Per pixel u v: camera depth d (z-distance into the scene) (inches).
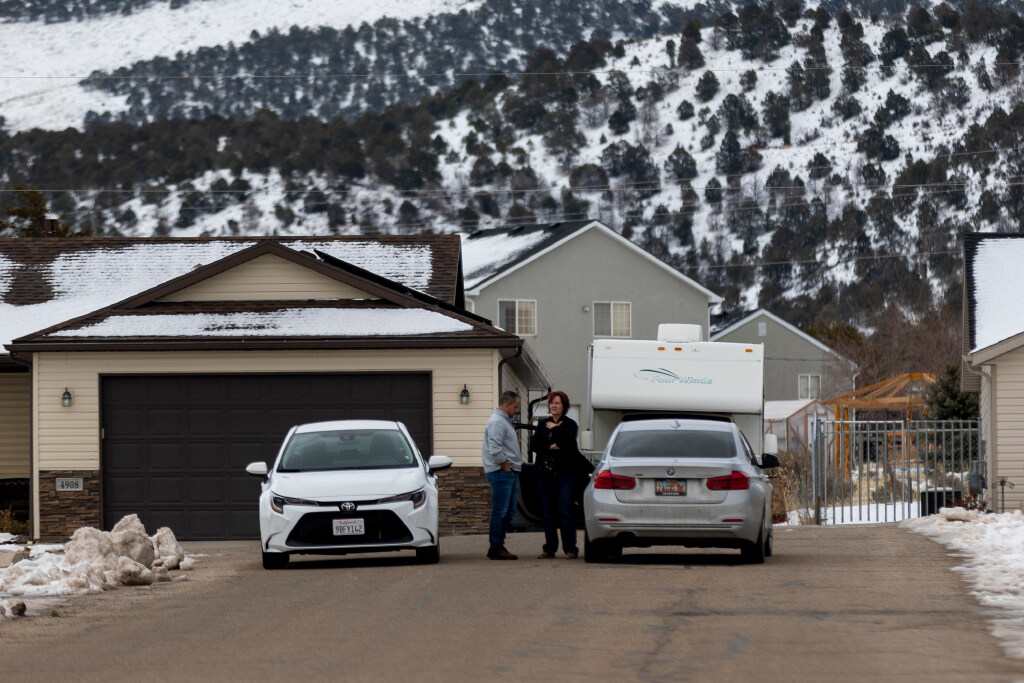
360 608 987.3
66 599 1097.4
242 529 1969.7
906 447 2185.0
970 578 1140.5
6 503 2298.2
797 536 1678.2
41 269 2481.5
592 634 844.0
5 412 2319.1
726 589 1070.4
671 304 4940.9
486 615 935.0
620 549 1400.1
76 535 1275.8
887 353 6190.9
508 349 1984.5
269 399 1982.0
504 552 1385.3
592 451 2043.6
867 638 822.5
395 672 725.9
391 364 1984.5
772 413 4734.3
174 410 1980.8
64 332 1999.3
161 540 1373.0
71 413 1977.1
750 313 5895.7
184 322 2036.2
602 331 4845.0
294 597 1070.4
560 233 4862.2
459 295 2829.7
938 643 804.0
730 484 1248.2
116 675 735.7
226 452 1977.1
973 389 2640.3
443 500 1967.3
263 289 2135.8
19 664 779.4
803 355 5905.5
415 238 2546.8
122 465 1977.1
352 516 1299.2
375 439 1421.0
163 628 914.1
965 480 2428.6
